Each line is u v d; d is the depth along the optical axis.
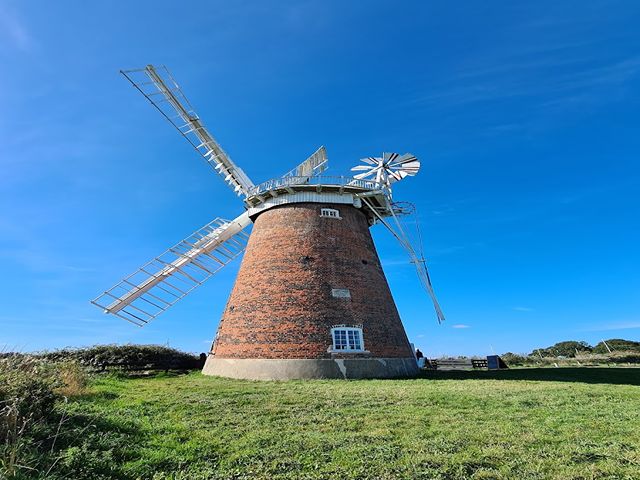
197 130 29.36
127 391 16.14
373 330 24.33
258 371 22.28
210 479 7.12
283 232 26.56
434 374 26.28
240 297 25.67
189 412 12.20
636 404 13.70
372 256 27.78
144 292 28.69
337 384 18.86
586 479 7.07
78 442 8.32
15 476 6.07
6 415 7.50
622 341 77.88
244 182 30.81
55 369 13.62
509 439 9.26
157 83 27.55
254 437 9.38
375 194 28.47
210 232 31.02
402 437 9.48
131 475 7.21
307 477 7.16
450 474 7.34
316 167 30.39
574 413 12.11
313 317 23.34
